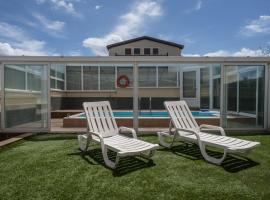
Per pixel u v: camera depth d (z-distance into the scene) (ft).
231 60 25.99
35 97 25.81
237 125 26.50
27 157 16.21
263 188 11.23
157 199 10.22
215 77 37.99
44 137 23.20
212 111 37.70
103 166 14.34
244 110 26.66
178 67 47.78
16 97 26.02
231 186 11.45
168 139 21.95
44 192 10.87
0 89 25.82
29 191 10.98
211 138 16.72
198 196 10.47
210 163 14.89
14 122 25.88
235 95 26.48
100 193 10.77
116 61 25.48
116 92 48.52
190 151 17.79
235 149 13.99
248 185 11.56
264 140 21.24
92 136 17.11
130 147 14.39
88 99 48.49
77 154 16.98
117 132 18.40
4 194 10.68
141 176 12.73
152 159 15.70
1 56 25.08
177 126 18.57
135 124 25.98
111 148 14.26
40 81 25.71
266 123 26.55
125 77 48.16
